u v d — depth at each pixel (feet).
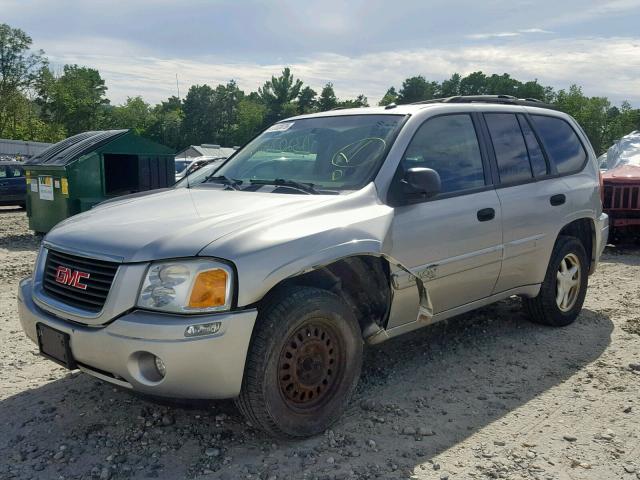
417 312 12.89
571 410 12.25
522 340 16.42
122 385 9.93
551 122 17.72
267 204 11.58
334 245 10.78
